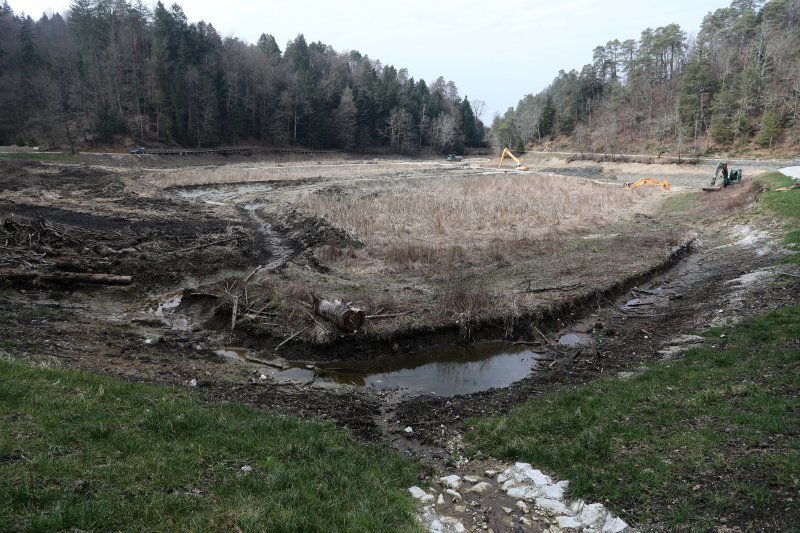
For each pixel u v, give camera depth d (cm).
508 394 1162
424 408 1097
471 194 4141
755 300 1479
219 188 4256
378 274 1977
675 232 2792
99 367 1068
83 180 4131
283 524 537
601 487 683
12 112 6931
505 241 2508
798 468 610
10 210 2636
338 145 9806
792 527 527
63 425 662
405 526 609
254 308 1546
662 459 713
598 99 11200
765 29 8538
